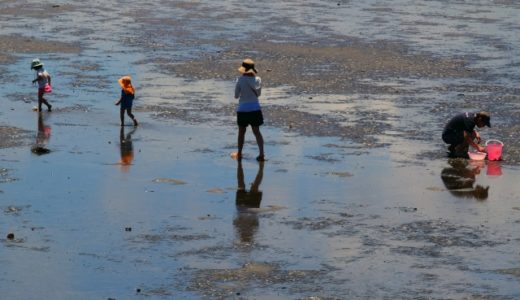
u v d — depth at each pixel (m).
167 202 39.50
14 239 34.78
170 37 90.75
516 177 43.69
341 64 75.62
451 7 121.56
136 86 65.31
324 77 69.44
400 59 78.31
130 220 37.12
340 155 47.50
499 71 73.19
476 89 65.50
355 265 32.34
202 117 56.06
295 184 42.31
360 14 113.31
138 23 101.50
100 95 62.19
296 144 49.62
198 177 43.38
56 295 29.88
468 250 33.81
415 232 35.78
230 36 92.00
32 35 90.19
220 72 71.50
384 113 57.28
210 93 63.34
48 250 33.72
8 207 38.50
